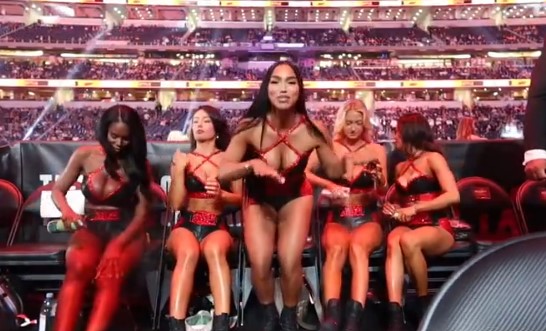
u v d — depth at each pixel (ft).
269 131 8.41
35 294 10.28
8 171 11.85
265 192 8.50
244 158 8.50
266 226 8.55
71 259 8.86
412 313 9.89
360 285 8.64
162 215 10.98
